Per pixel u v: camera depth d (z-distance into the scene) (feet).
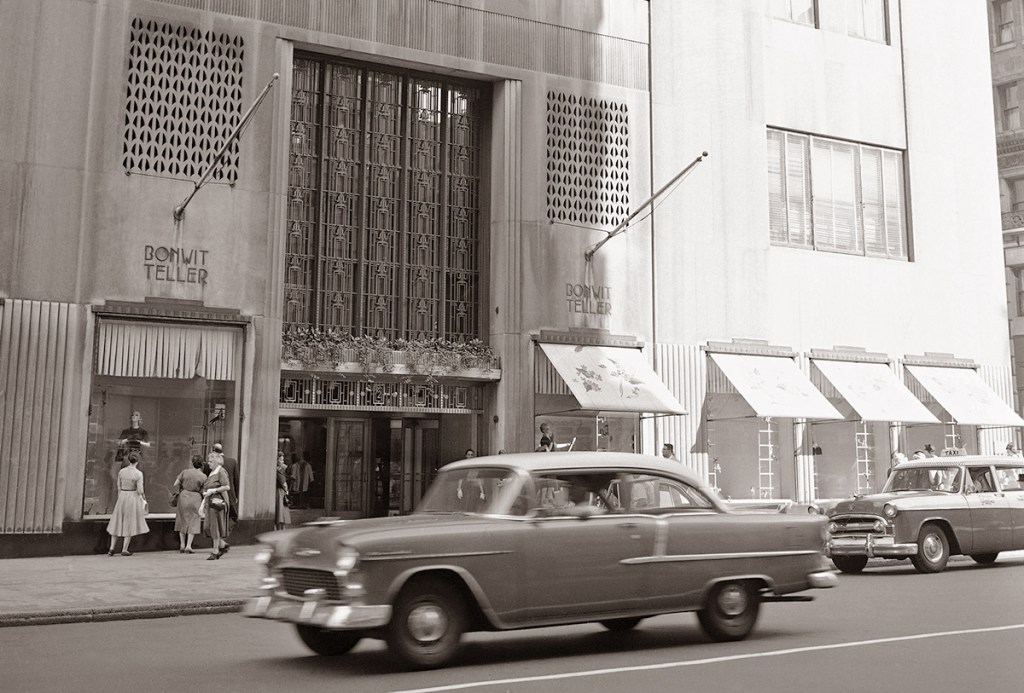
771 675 25.00
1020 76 138.72
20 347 59.00
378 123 73.15
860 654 28.07
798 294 85.56
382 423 73.31
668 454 71.82
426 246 73.92
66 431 59.67
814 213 88.53
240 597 41.11
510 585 27.53
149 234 63.05
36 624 36.19
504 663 27.32
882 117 93.20
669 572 30.22
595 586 28.89
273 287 66.23
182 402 63.57
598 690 23.03
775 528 32.65
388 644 25.96
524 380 73.20
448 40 73.51
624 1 80.94
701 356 80.12
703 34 84.12
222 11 66.49
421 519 28.50
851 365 86.63
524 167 75.36
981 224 97.60
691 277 80.64
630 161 79.46
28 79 60.75
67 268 60.59
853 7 93.61
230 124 66.13
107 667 26.81
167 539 62.34
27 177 60.08
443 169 75.05
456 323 74.49
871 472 88.12
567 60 77.97
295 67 70.64
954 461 57.93
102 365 61.21
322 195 70.28
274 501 64.75
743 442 82.33
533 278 74.49
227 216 65.36
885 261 90.79
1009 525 57.21
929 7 97.60
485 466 30.35
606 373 74.08
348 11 70.23
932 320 92.58
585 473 30.12
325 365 67.05
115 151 62.59
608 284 77.25
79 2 62.54
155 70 64.34
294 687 23.66
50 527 58.80
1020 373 127.95
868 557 55.21
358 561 25.59
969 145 98.17
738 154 84.23
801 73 89.04
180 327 63.46
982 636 31.12
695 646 30.27
